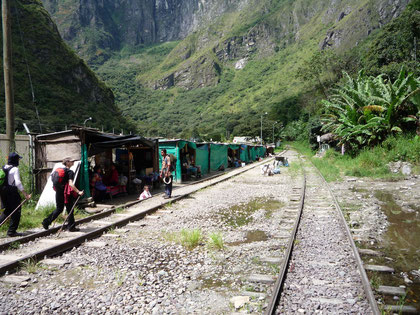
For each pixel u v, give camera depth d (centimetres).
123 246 608
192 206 1025
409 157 1753
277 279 424
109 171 1248
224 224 782
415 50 4028
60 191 700
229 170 2617
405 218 816
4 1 959
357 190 1301
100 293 416
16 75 8381
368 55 5678
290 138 12062
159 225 772
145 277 466
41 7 11975
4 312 370
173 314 362
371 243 609
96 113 10088
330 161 2698
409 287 424
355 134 2248
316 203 1021
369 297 372
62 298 402
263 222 799
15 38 9694
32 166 1021
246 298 392
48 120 7106
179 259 542
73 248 594
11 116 989
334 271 470
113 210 916
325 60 5041
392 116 2022
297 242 609
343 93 2327
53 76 9919
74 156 1029
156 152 1553
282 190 1366
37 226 766
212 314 362
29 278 462
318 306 369
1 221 685
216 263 521
